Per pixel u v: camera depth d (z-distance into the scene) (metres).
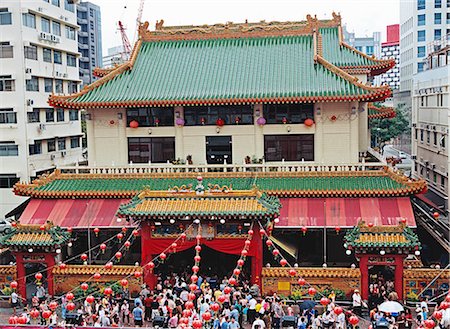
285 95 46.28
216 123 48.94
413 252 40.75
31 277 43.28
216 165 46.62
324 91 46.38
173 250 39.25
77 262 47.06
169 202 39.75
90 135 50.28
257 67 50.78
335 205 43.31
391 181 44.16
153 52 54.09
